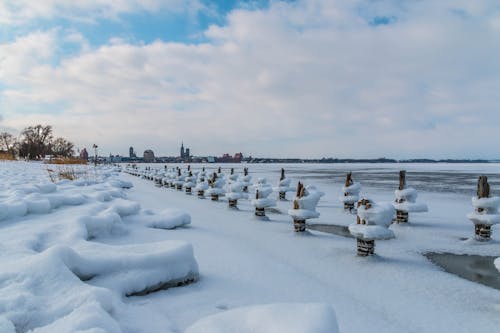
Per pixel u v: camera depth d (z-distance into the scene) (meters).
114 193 13.26
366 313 4.54
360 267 6.74
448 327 4.27
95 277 4.19
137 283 4.34
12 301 3.00
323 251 7.86
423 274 6.41
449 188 27.00
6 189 12.03
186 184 22.02
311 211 9.57
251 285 5.15
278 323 2.67
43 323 2.93
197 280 5.12
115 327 2.81
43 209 8.23
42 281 3.46
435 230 10.64
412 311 4.72
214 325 2.80
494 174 54.88
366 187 27.75
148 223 8.85
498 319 4.51
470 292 5.52
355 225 7.54
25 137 92.38
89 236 6.71
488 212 9.03
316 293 5.05
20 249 4.92
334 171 72.06
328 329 2.58
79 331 2.49
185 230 9.05
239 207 15.73
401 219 11.54
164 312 3.95
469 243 8.95
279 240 8.93
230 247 7.42
